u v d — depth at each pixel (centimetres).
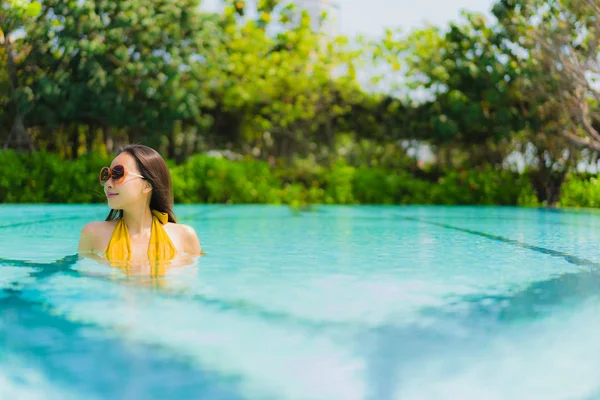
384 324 156
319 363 123
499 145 1548
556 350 134
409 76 1566
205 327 150
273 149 1898
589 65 1166
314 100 1645
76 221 611
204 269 254
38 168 1187
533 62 1301
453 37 1462
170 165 1284
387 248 359
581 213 937
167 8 1310
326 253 329
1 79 1344
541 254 331
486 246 376
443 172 1602
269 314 166
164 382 111
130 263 267
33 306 173
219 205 1216
